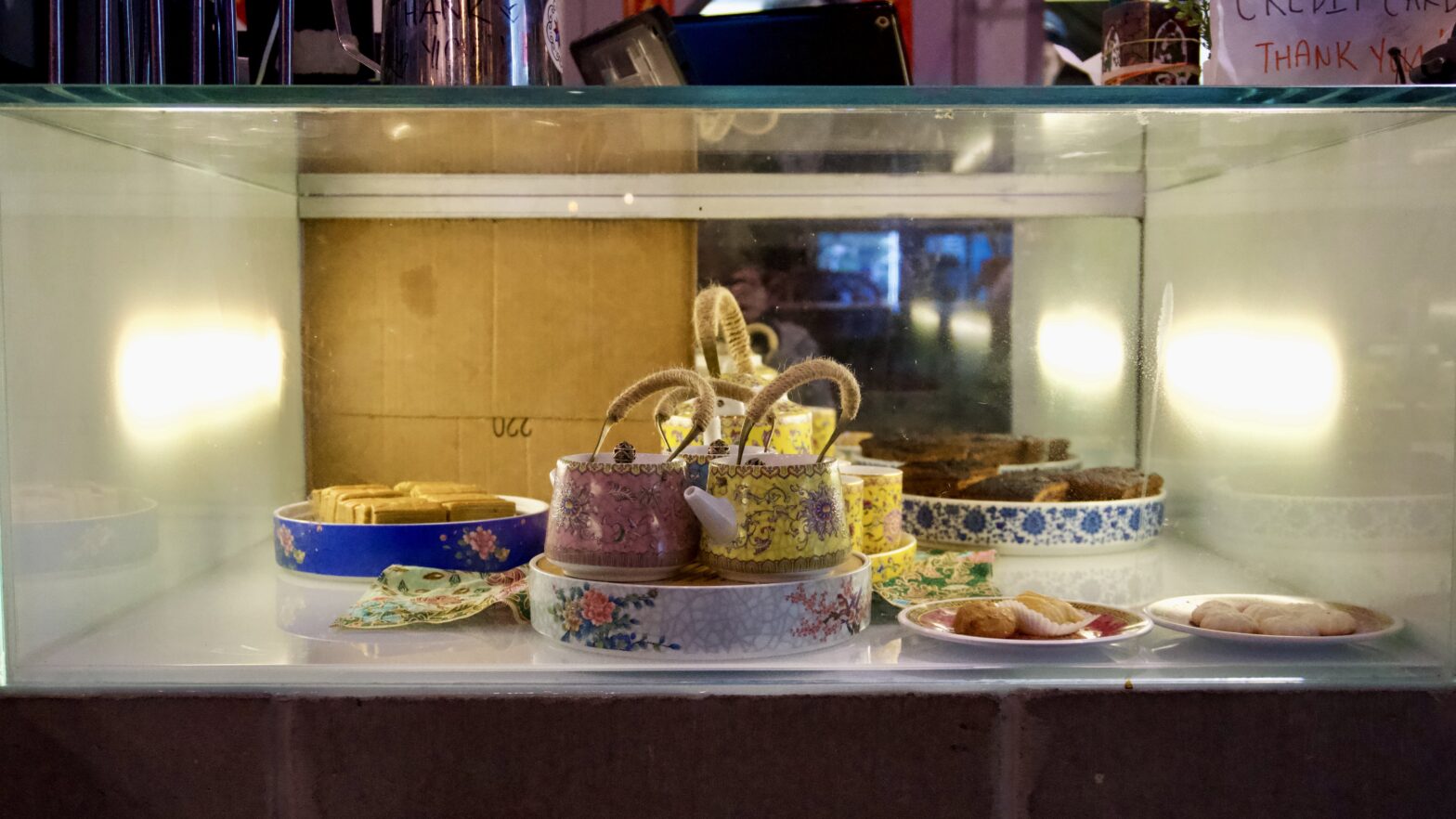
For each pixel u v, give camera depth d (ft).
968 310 4.33
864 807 2.68
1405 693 2.69
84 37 3.31
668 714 2.65
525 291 4.34
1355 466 3.20
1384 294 3.07
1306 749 2.70
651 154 3.82
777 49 3.98
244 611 3.33
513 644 2.97
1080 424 4.32
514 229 4.33
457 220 4.32
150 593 3.46
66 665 2.83
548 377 4.38
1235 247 3.84
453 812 2.68
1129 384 4.24
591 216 4.32
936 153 3.80
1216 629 3.02
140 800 2.69
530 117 3.05
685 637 2.79
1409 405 2.98
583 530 2.89
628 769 2.67
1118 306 4.23
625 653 2.83
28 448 2.87
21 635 2.82
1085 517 3.98
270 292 4.19
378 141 3.43
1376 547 3.09
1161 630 3.15
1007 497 4.08
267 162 3.81
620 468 2.88
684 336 4.37
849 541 3.01
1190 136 3.33
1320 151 3.41
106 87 2.80
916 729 2.67
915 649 2.94
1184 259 4.12
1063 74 5.08
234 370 3.98
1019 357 4.32
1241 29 3.26
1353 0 3.19
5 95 2.78
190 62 3.43
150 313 3.48
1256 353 3.73
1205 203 4.03
